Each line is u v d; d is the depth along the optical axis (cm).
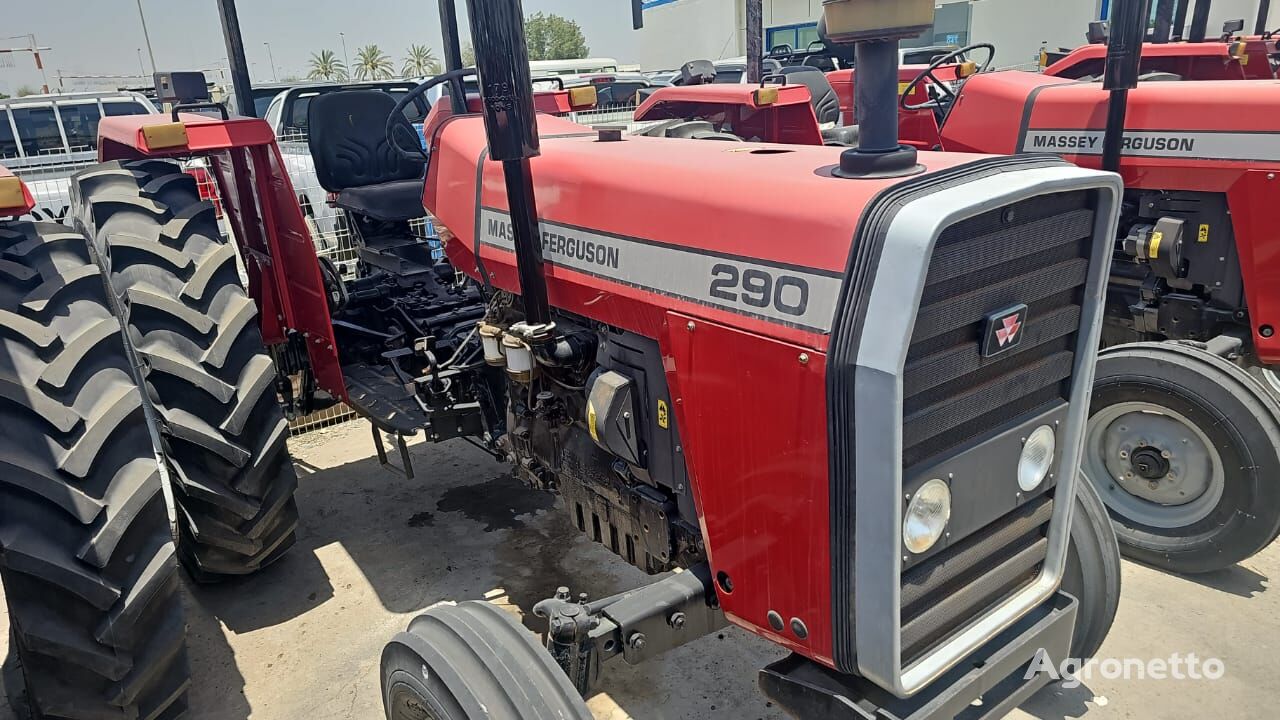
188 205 277
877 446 135
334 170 407
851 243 136
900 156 148
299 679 254
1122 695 236
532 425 243
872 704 156
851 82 562
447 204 246
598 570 303
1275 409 266
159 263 258
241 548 271
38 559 192
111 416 208
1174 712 229
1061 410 173
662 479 192
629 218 179
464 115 260
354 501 360
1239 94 320
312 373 331
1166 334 355
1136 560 303
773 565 160
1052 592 183
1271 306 323
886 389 131
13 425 198
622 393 190
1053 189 143
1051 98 372
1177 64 455
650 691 243
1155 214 349
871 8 139
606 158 194
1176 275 344
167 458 254
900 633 153
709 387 164
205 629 278
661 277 172
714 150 197
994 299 149
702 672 250
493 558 313
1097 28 480
